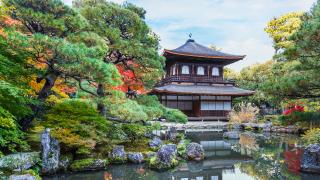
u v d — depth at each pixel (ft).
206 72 138.31
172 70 141.59
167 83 136.05
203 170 41.93
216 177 38.14
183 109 128.88
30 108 35.14
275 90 42.52
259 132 94.58
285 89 41.06
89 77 35.91
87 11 47.80
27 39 30.81
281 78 43.73
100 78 34.83
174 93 119.75
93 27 46.57
